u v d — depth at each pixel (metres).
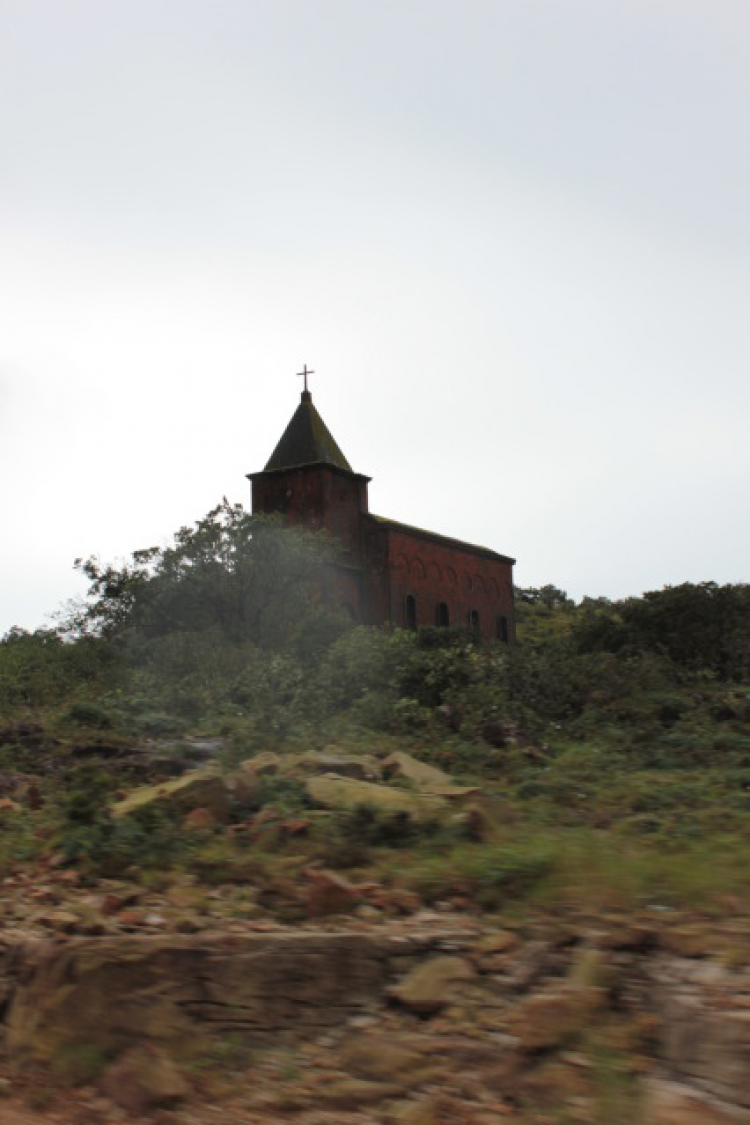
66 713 18.52
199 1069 4.77
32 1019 5.25
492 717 16.55
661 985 4.24
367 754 14.03
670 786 10.66
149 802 8.65
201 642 29.48
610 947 4.65
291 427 61.28
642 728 15.75
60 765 14.40
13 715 20.59
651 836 7.84
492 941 5.11
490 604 70.12
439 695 19.16
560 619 94.12
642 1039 4.08
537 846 6.52
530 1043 4.26
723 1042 3.76
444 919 5.70
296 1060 4.72
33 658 31.59
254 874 7.24
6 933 6.11
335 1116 4.25
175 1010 5.03
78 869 7.73
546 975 4.73
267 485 59.81
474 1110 4.05
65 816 9.34
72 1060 4.98
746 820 8.30
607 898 5.37
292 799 9.28
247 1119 4.32
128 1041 5.00
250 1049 4.88
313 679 20.14
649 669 20.14
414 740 15.66
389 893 6.29
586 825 8.81
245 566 39.00
